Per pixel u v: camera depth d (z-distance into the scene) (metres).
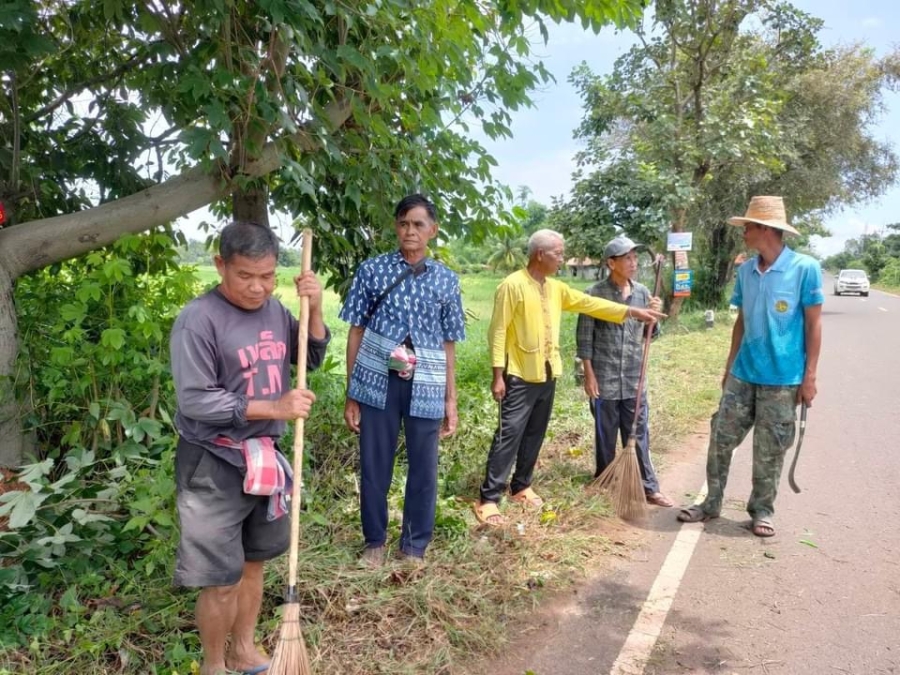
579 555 3.60
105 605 2.71
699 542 3.84
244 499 2.23
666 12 12.57
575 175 13.93
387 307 3.25
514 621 2.98
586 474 4.79
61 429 3.59
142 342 3.25
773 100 15.30
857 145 19.80
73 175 4.51
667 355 10.29
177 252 4.34
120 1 3.25
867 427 6.42
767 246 3.81
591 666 2.68
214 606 2.21
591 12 3.98
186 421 2.17
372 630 2.79
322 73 3.63
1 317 3.25
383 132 3.86
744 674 2.63
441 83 4.07
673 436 6.05
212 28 3.31
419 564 3.27
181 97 3.63
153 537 3.05
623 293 4.46
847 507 4.38
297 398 2.12
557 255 3.96
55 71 4.50
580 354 4.44
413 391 3.22
